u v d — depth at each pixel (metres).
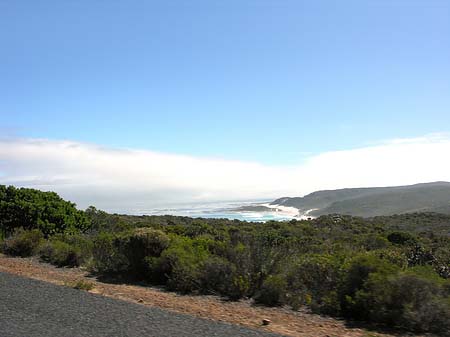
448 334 7.19
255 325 7.26
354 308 8.15
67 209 21.20
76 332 6.18
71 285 10.25
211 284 10.52
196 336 6.06
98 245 13.53
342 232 40.34
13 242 16.20
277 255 10.75
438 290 7.95
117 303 8.11
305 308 8.96
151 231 12.88
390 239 33.56
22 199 20.39
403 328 7.42
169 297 9.73
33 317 6.95
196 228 27.17
